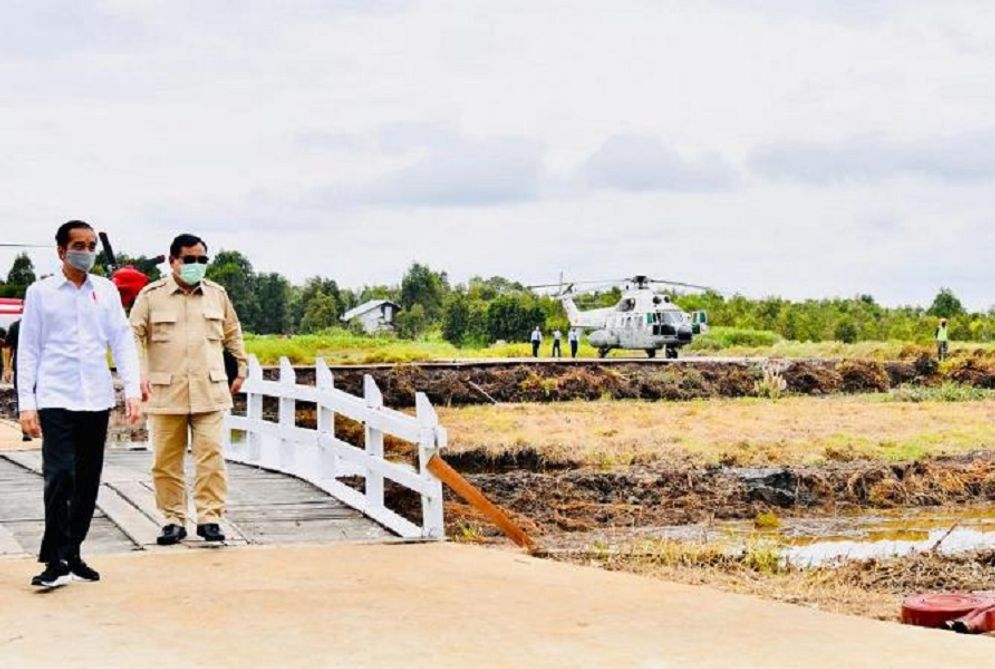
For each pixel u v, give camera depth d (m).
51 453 8.71
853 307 112.31
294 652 7.14
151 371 10.99
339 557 10.62
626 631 7.88
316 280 149.88
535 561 10.66
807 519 22.67
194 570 9.80
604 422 36.81
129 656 7.02
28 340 8.71
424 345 73.81
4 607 8.27
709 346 80.50
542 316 113.81
